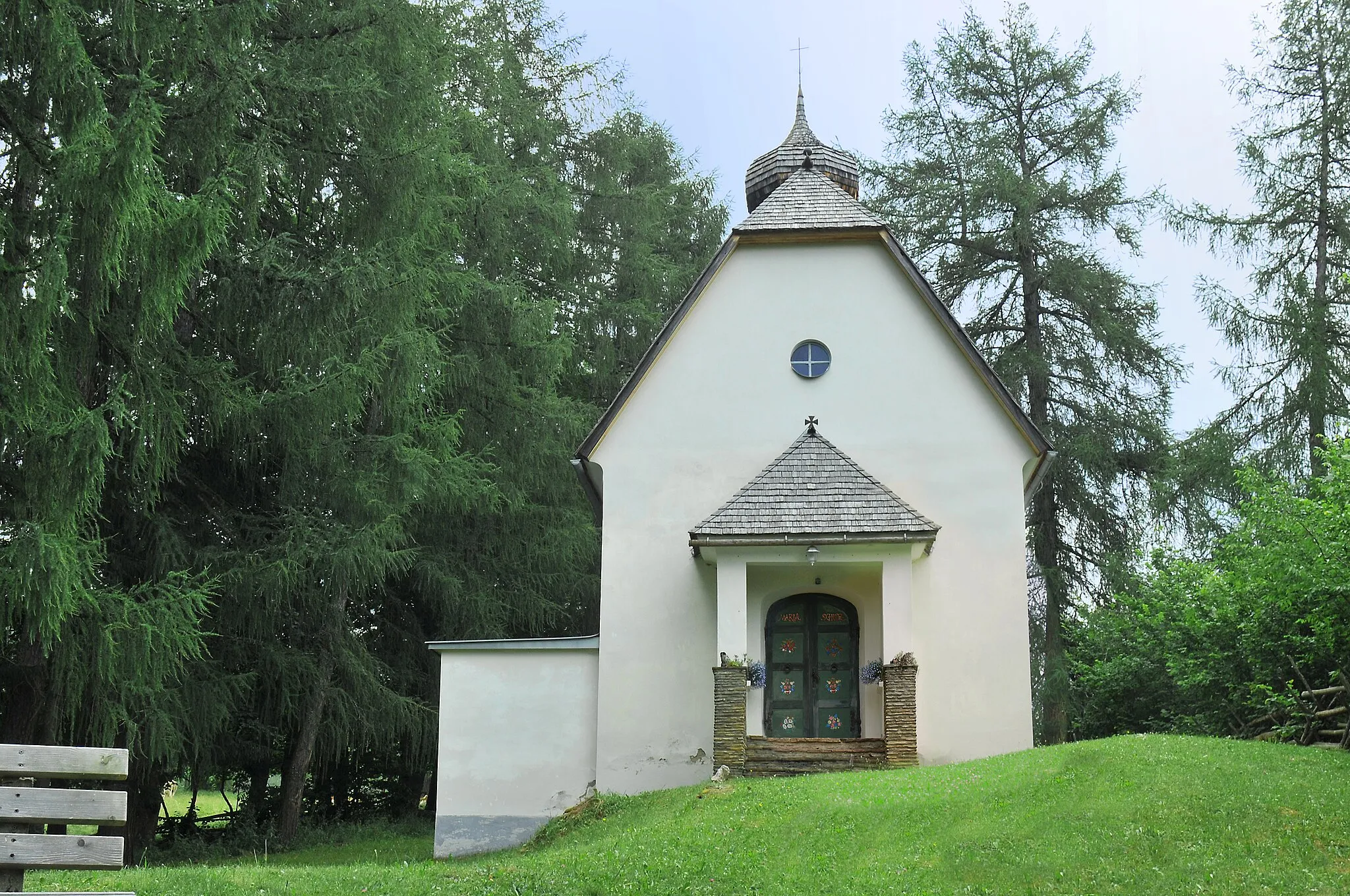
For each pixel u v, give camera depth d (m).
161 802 24.52
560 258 31.64
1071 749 15.49
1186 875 10.97
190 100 18.00
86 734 17.98
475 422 28.02
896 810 13.35
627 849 13.20
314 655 23.81
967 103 34.16
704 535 18.42
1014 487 20.00
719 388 20.84
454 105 28.98
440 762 19.59
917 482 20.17
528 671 19.94
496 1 33.81
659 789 19.27
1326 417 28.47
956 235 33.09
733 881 11.95
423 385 22.03
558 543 28.95
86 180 14.70
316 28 21.28
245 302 19.59
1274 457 28.66
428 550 27.69
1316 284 29.56
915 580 19.67
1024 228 31.33
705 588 20.09
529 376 28.91
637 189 35.00
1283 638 17.27
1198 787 12.74
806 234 21.16
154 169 15.71
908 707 17.84
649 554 20.28
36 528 14.57
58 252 14.20
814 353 20.86
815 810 13.76
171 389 18.02
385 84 21.53
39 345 14.44
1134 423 31.31
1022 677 19.20
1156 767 13.48
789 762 17.92
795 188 22.36
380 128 21.52
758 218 21.61
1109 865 11.31
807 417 20.61
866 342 20.83
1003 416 20.31
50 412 15.20
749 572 19.53
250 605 20.48
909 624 18.25
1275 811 12.08
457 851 19.27
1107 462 30.94
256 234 19.56
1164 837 11.70
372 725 24.56
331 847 23.64
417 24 21.84
